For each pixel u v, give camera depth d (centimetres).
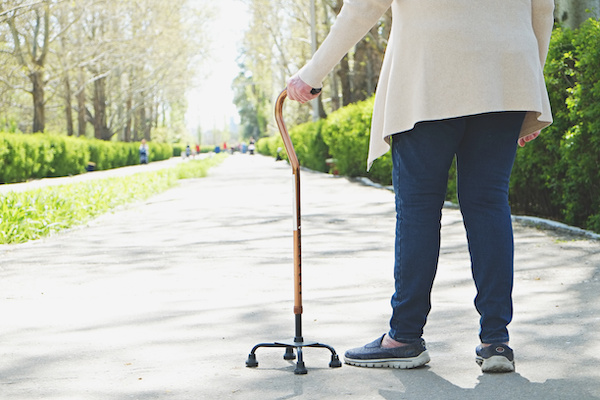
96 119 5056
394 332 326
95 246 849
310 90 326
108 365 346
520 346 359
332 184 2003
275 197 1591
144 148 5362
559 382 297
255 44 5253
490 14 307
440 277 579
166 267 675
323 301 499
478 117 311
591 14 1116
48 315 472
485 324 318
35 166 3003
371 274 611
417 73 306
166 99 6906
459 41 302
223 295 531
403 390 293
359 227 974
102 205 1344
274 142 6669
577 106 798
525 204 1055
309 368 329
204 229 1002
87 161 3712
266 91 6906
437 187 315
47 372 337
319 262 684
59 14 3766
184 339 397
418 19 308
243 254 747
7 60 3897
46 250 823
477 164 316
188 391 301
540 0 324
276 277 605
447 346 363
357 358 329
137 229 1033
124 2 4169
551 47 852
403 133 316
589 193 855
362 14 312
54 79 3956
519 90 306
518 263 629
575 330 387
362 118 1950
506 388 292
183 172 2758
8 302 520
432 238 317
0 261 739
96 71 4872
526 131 334
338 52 318
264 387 303
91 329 428
